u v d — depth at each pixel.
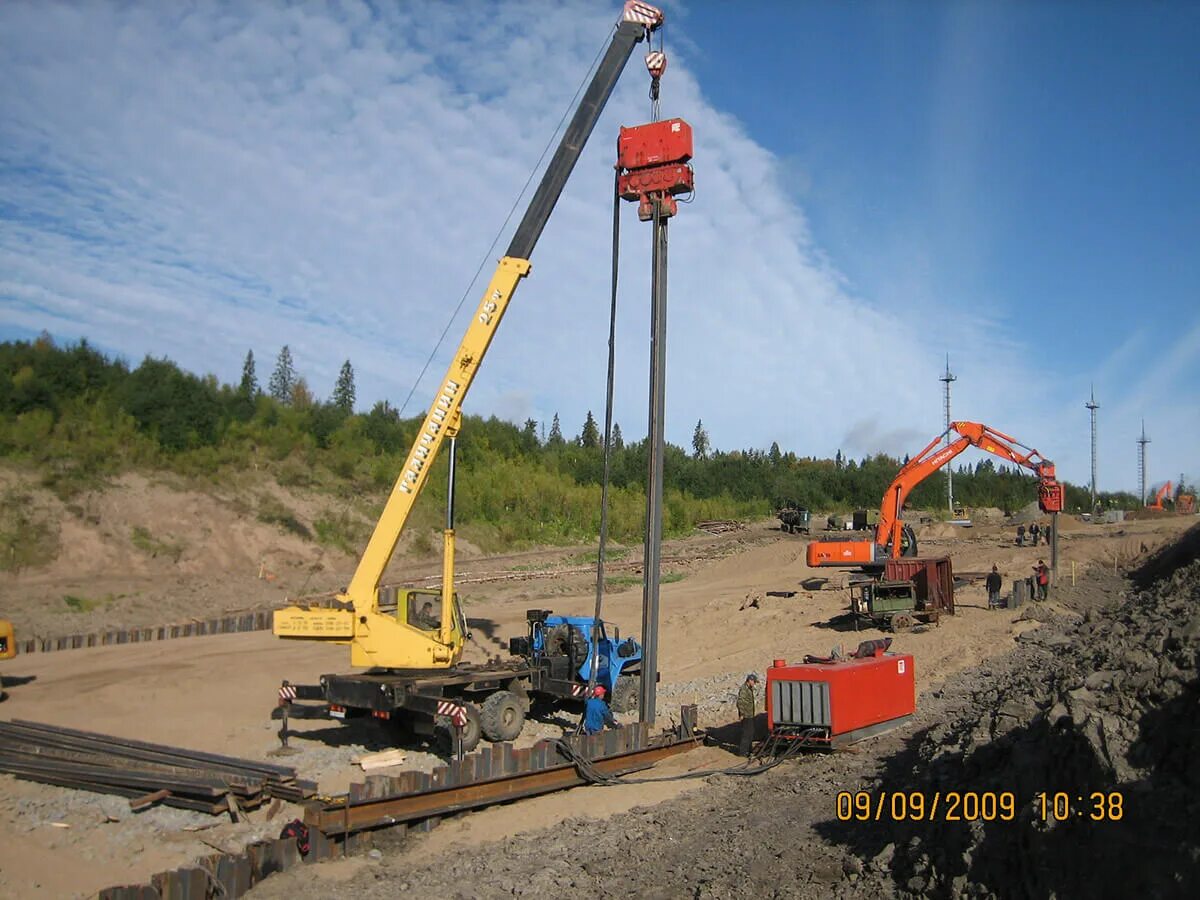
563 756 16.14
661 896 10.60
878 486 111.81
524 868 12.05
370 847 13.10
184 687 24.41
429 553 57.16
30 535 40.59
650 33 19.89
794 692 16.44
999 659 24.28
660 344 18.44
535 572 54.44
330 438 63.28
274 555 47.97
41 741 17.25
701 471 103.88
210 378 63.41
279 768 15.34
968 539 66.31
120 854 12.80
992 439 37.03
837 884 9.99
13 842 13.08
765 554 55.69
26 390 49.16
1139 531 63.72
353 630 18.22
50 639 31.25
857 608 31.84
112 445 49.00
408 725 18.22
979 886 8.48
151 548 43.69
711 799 14.59
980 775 10.69
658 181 17.92
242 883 11.51
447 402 19.05
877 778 13.80
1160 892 6.93
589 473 87.56
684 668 28.95
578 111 19.69
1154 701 8.96
